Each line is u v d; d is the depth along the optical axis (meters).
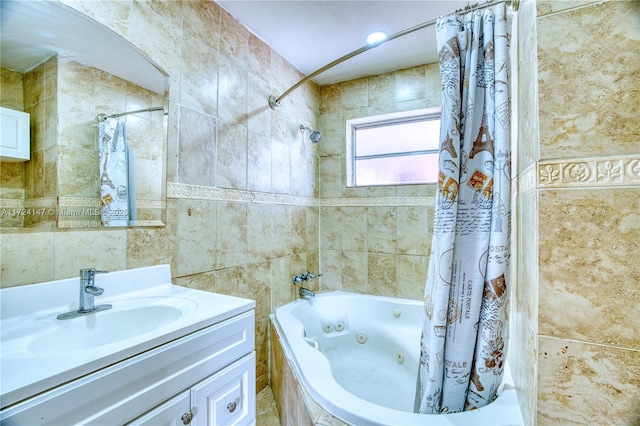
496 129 0.99
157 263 1.20
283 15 1.62
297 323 1.70
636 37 0.59
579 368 0.63
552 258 0.65
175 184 1.28
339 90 2.44
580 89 0.63
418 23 1.69
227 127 1.56
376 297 2.20
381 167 2.41
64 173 0.95
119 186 1.09
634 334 0.59
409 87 2.19
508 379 1.05
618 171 0.60
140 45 1.16
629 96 0.59
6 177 0.83
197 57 1.39
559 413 0.65
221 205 1.51
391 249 2.23
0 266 0.82
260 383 1.77
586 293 0.62
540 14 0.67
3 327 0.79
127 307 0.98
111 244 1.06
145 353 0.70
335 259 2.43
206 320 0.86
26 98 0.87
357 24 1.70
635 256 0.58
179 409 0.77
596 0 0.62
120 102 1.10
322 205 2.49
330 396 0.97
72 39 0.97
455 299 1.02
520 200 0.93
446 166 1.04
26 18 0.88
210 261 1.45
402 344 1.89
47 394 0.54
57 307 0.90
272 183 1.92
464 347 1.00
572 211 0.63
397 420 0.85
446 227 1.03
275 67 1.96
